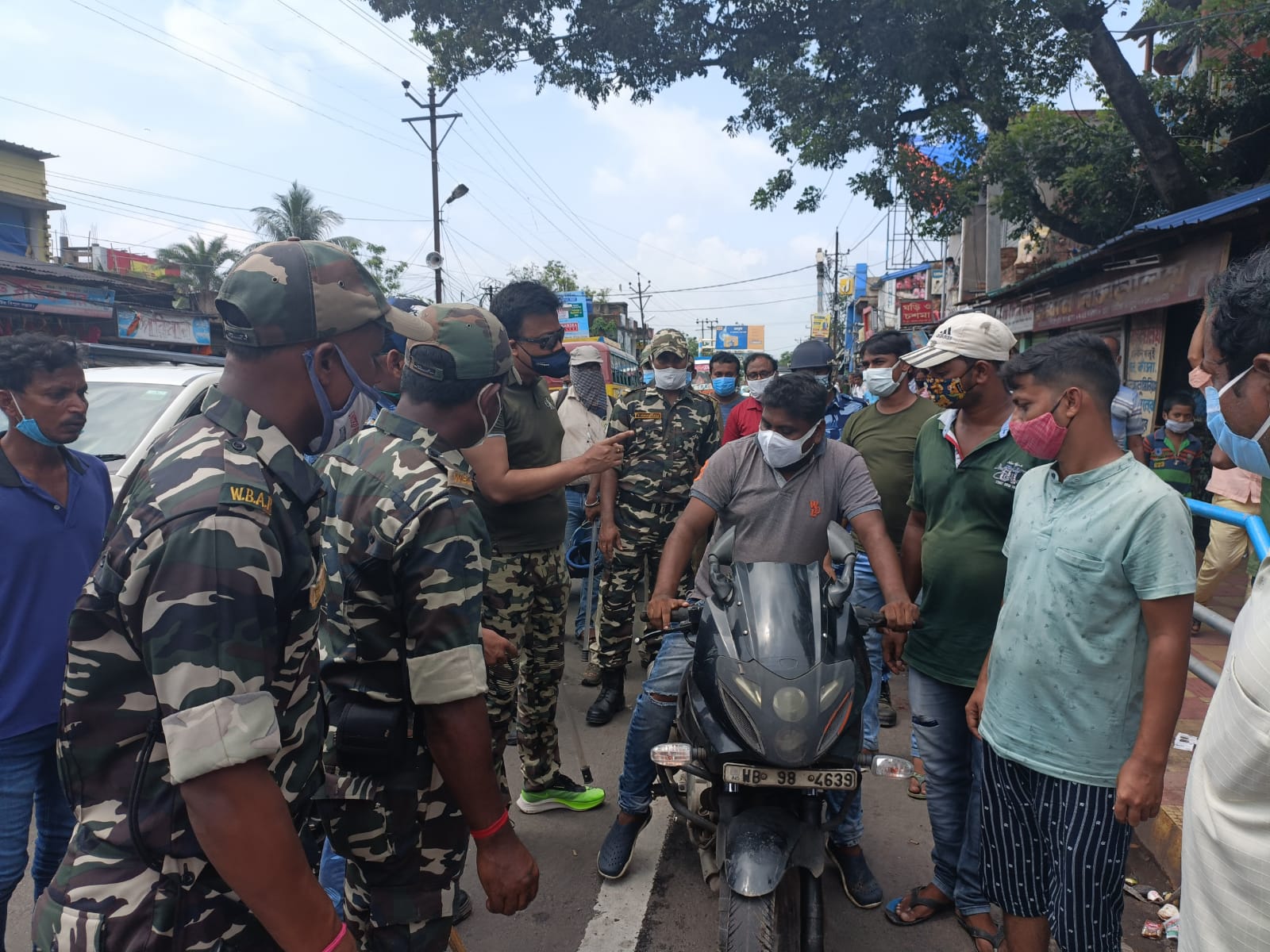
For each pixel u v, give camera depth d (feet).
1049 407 6.42
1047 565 6.55
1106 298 29.86
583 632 19.75
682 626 8.86
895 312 99.35
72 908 4.09
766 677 7.11
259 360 4.38
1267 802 3.61
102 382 16.38
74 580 8.07
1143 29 31.04
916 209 38.47
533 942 8.95
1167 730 5.98
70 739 4.13
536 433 10.37
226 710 3.76
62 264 73.00
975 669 8.64
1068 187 34.88
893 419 13.00
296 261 4.41
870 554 9.14
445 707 5.43
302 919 3.97
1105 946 6.49
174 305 76.54
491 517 10.02
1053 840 6.66
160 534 3.81
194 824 3.82
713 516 9.85
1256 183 31.91
